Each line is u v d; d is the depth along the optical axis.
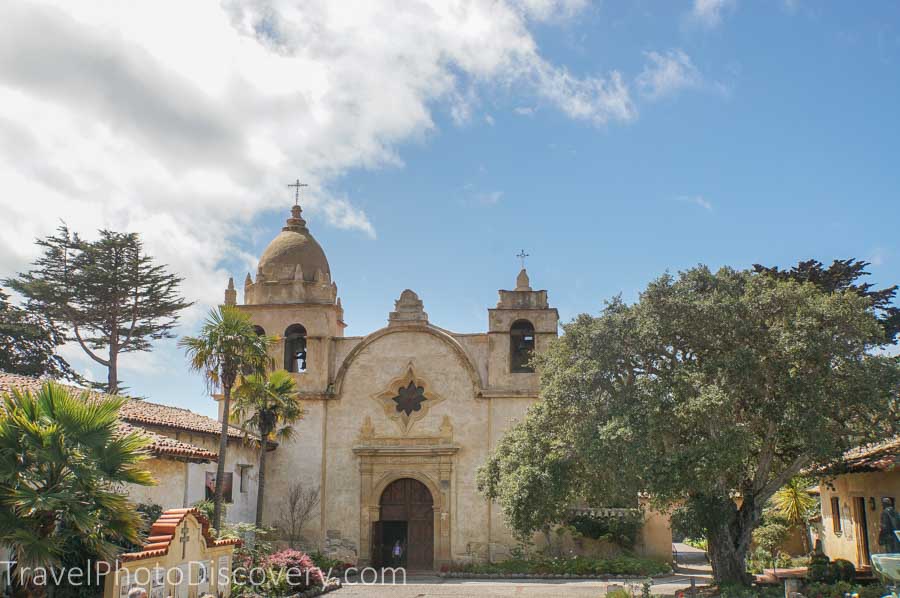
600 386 25.20
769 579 28.39
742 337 24.31
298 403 37.53
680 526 25.05
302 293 41.59
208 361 28.23
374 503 38.72
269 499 39.28
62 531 16.92
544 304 39.81
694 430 24.52
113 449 18.05
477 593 29.22
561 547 37.28
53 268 47.41
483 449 38.56
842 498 31.77
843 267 41.84
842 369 22.95
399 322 40.41
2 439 16.34
